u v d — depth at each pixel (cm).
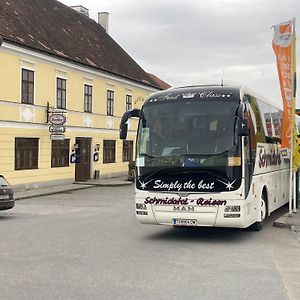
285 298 646
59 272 777
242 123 1042
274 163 1445
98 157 3362
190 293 663
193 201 1050
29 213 1691
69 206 1931
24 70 2586
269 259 898
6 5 2862
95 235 1166
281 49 1435
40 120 2706
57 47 2995
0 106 2406
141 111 1137
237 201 1035
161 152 1083
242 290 682
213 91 1098
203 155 1051
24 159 2592
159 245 1034
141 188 1094
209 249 993
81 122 3138
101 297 640
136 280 730
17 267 812
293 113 1441
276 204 1470
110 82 3538
